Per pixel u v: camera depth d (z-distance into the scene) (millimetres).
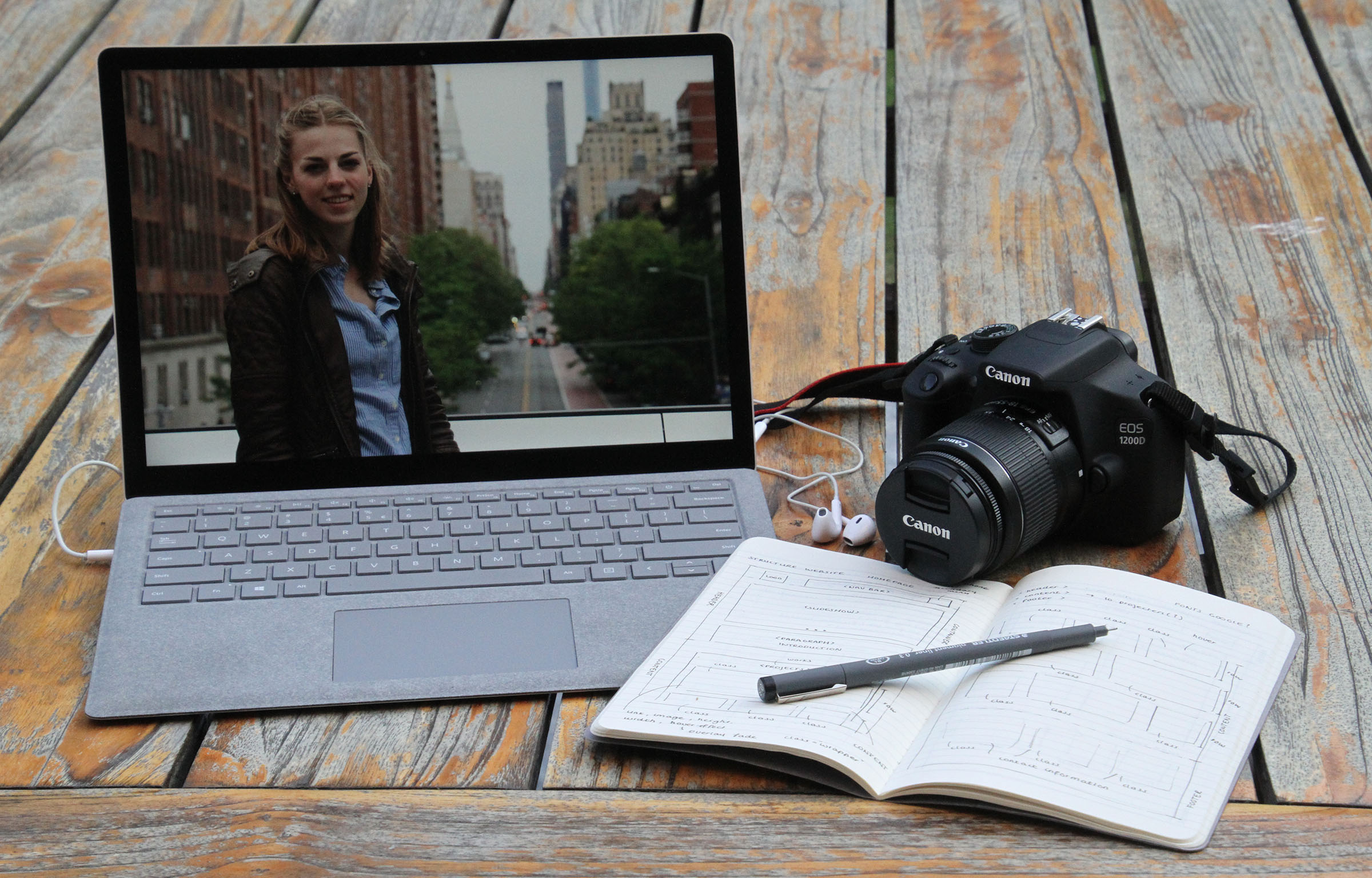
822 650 780
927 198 1451
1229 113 1579
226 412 921
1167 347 1186
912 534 847
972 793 658
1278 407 1090
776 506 997
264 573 854
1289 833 649
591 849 649
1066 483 870
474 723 756
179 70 913
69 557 924
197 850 651
